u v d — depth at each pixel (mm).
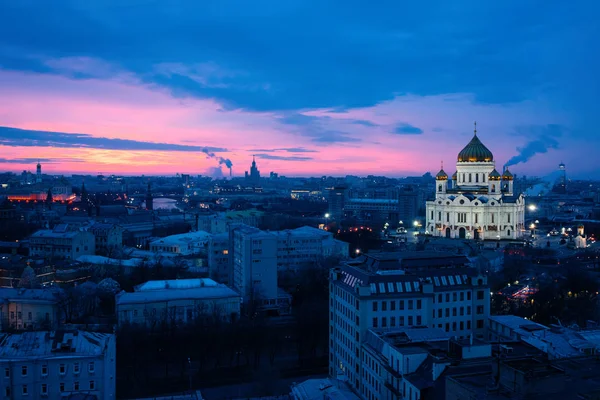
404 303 199375
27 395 166625
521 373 107250
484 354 147125
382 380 166875
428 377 143625
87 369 171500
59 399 168625
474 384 116625
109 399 179375
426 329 183375
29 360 166625
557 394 106312
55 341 175875
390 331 185750
